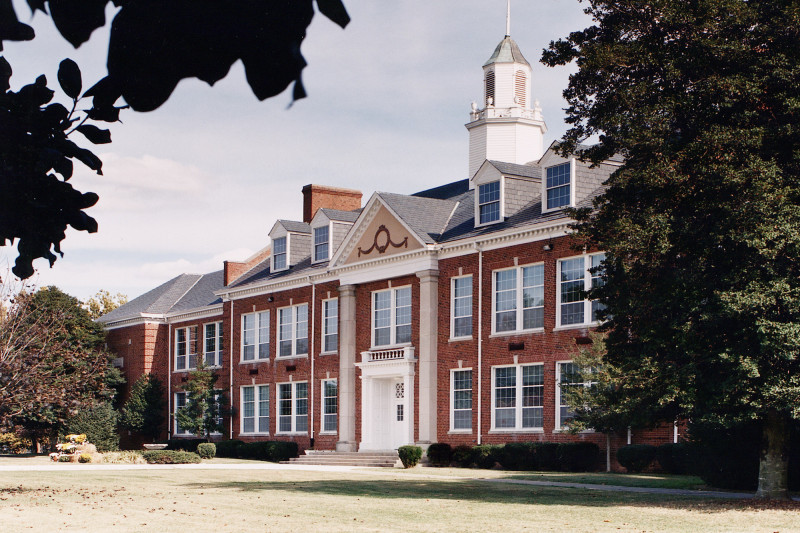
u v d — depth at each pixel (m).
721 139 18.94
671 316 19.70
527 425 34.56
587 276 32.81
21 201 3.01
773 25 19.53
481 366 36.31
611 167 34.84
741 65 19.73
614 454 31.34
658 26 20.83
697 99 19.89
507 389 35.53
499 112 56.47
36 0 2.21
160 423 56.56
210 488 25.05
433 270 38.56
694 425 23.53
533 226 34.28
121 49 2.27
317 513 18.38
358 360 42.62
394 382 41.34
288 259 48.41
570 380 30.62
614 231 20.05
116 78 2.34
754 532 15.13
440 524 16.45
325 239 46.31
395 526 16.20
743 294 18.16
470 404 37.00
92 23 2.23
